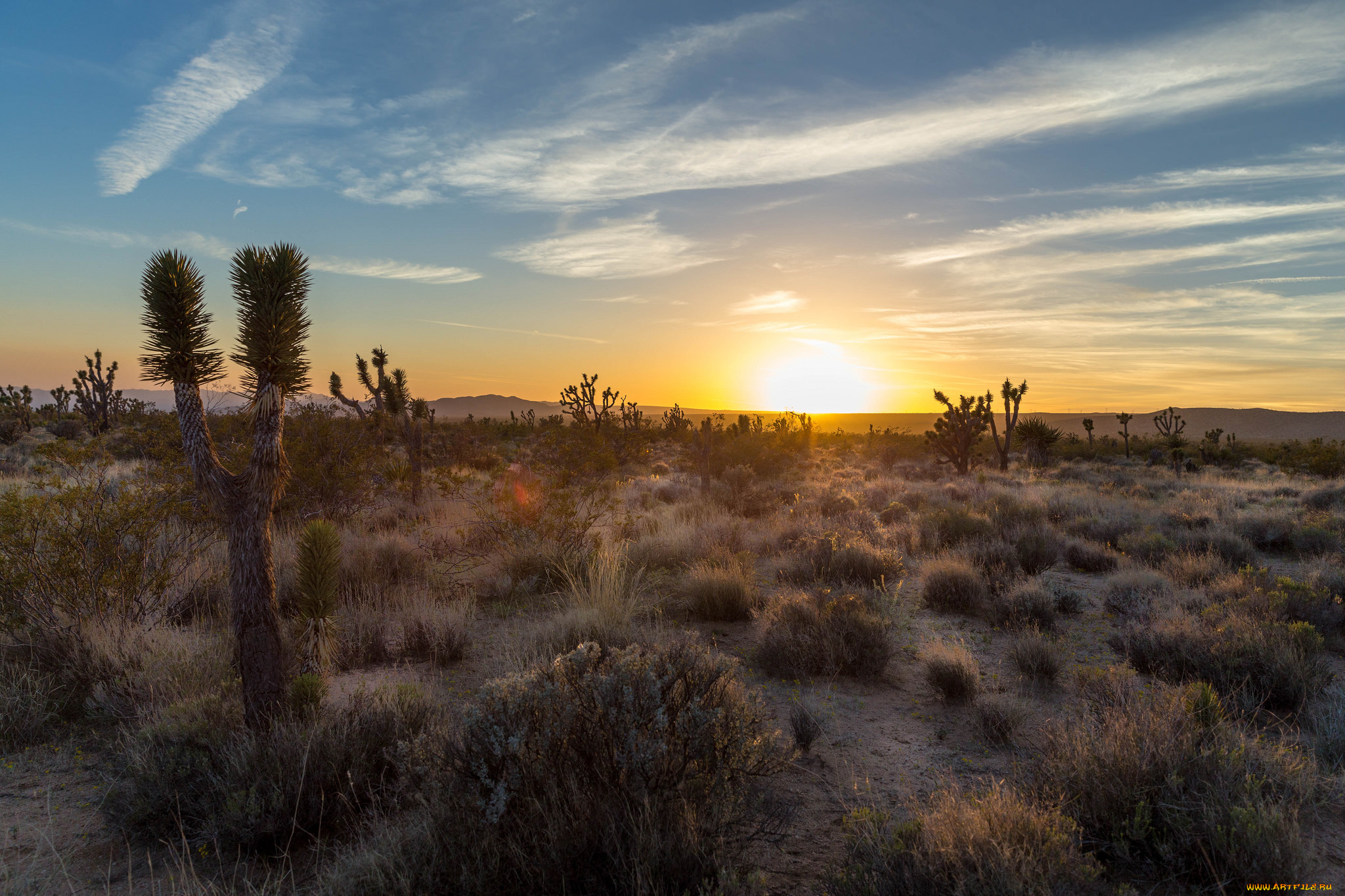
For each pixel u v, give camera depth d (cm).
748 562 993
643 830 310
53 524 619
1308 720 488
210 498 423
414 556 979
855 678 612
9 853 355
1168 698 449
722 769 354
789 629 653
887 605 770
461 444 2606
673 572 1020
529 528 1008
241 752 390
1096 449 5494
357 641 654
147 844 367
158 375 424
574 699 368
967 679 553
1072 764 387
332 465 1214
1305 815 366
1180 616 663
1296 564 1098
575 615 675
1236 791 349
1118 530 1282
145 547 657
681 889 299
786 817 377
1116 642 656
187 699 483
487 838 305
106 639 575
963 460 3044
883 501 1766
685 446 4091
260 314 416
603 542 1063
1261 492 2161
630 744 339
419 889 295
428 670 621
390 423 1731
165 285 411
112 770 427
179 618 684
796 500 1755
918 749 472
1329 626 685
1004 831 309
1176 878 321
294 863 349
